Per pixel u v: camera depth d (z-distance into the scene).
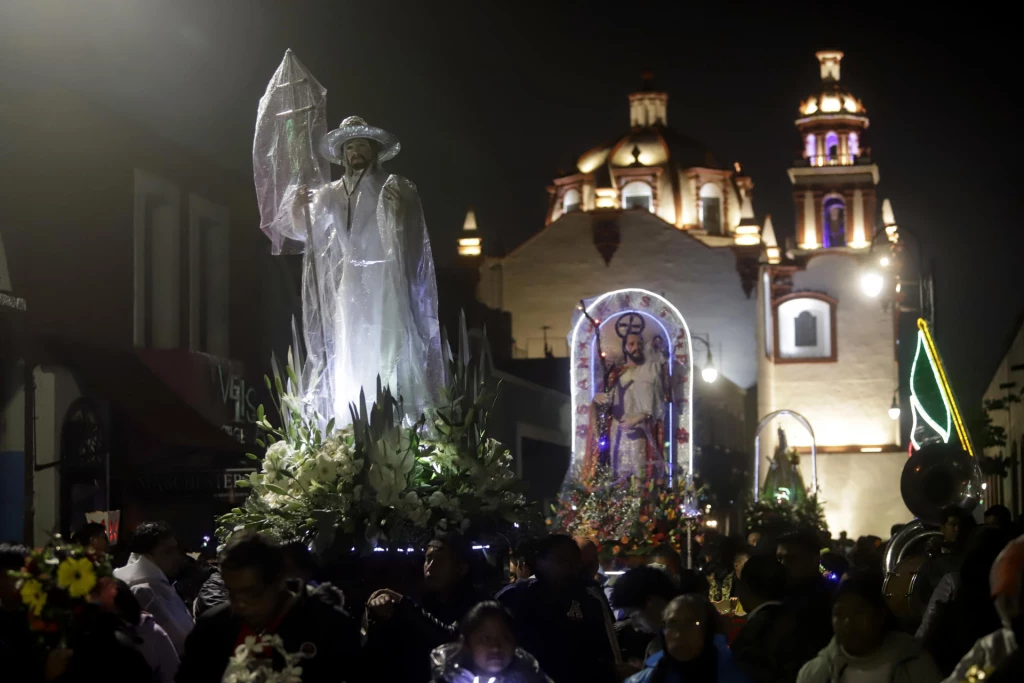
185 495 22.03
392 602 8.81
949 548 11.11
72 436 21.41
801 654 8.70
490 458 11.81
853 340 65.19
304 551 8.98
